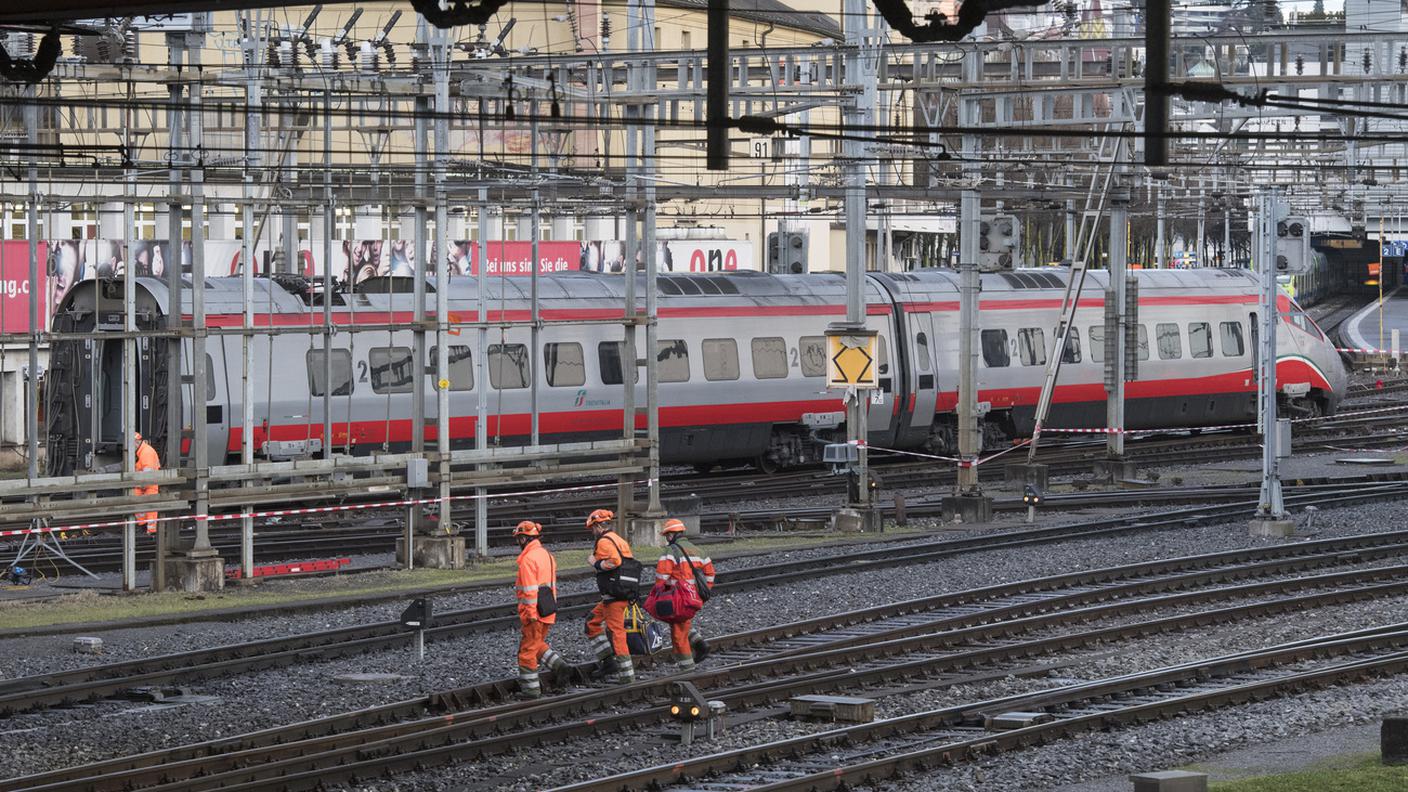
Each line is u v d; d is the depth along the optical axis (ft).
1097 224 525.75
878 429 574.97
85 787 186.39
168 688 249.14
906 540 412.98
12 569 351.67
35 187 323.57
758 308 545.44
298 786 191.31
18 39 331.77
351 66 440.86
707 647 274.57
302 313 458.91
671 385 524.93
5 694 242.78
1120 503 489.26
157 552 335.88
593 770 204.03
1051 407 611.88
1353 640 275.18
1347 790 181.06
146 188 595.47
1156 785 169.89
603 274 530.68
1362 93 553.23
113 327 437.58
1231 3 438.81
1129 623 306.55
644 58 409.49
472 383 487.20
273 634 290.97
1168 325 635.66
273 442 452.76
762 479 538.06
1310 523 431.02
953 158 383.24
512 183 404.16
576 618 313.32
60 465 444.14
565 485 517.55
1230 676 257.34
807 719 229.45
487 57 437.99
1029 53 442.09
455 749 207.10
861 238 437.58
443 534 372.99
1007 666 270.46
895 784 196.13
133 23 358.84
